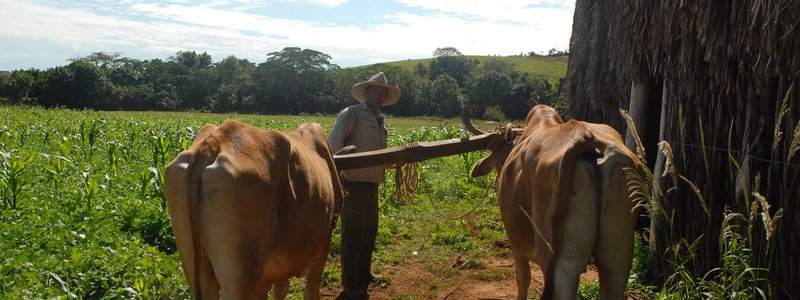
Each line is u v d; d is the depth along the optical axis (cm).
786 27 467
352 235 687
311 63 7638
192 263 373
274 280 433
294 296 668
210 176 357
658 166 684
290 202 408
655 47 692
